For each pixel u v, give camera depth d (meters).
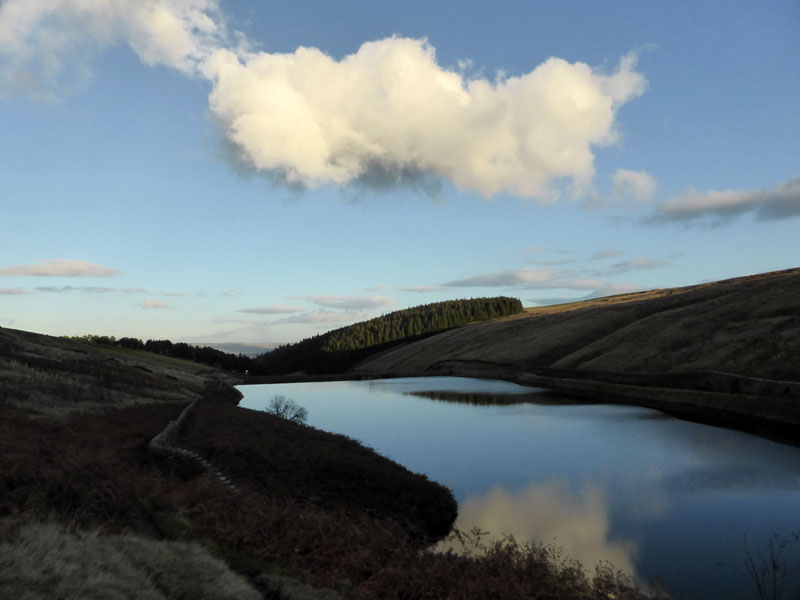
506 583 10.06
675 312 90.81
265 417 42.72
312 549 10.69
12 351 58.66
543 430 41.69
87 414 33.47
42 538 7.39
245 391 93.06
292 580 9.05
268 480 23.19
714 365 57.34
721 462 28.97
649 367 66.75
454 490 25.91
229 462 25.30
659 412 49.38
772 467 27.48
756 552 16.50
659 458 30.72
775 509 20.78
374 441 39.34
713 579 14.60
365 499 23.14
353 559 10.47
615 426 42.50
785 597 13.34
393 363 172.12
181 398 55.88
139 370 75.25
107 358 82.88
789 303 68.19
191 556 8.91
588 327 108.56
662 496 23.27
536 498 24.03
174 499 12.52
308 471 25.39
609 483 25.92
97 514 10.02
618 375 67.88
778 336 57.69
